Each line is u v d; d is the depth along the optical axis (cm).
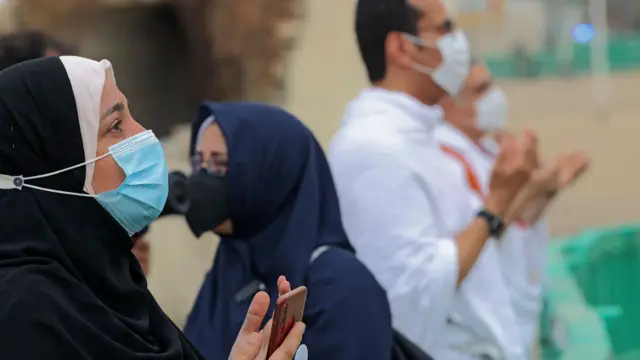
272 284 369
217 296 392
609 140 1891
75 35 916
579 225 1499
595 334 643
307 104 902
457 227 477
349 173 462
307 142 379
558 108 2006
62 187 273
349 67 909
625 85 2138
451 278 443
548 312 647
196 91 964
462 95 690
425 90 501
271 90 893
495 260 495
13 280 255
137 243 446
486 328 477
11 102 270
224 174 371
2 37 412
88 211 277
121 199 280
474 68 695
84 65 280
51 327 251
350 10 904
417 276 442
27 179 270
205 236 884
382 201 452
